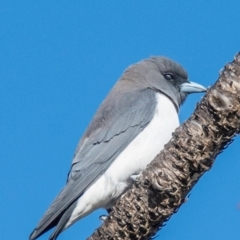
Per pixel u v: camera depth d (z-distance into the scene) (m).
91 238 8.28
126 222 7.96
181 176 7.67
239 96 7.33
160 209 7.85
